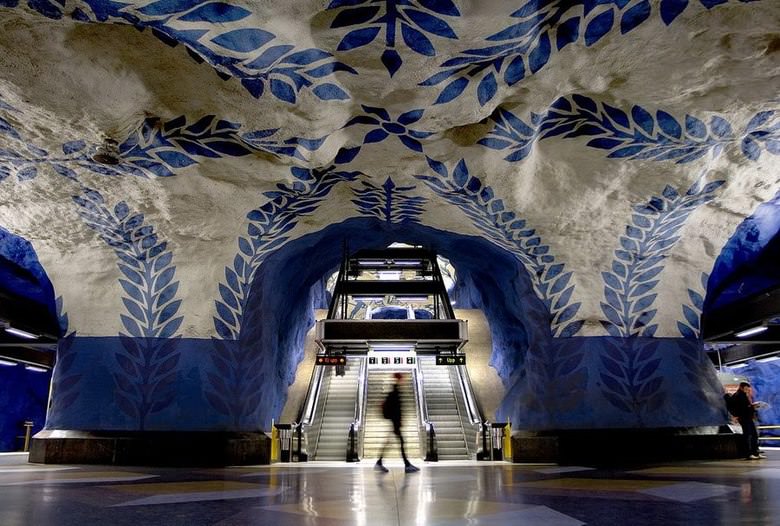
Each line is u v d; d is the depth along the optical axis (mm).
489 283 14352
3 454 15961
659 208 9086
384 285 20078
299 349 16719
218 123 7051
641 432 10039
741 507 3635
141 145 7422
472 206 9562
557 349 10727
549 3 4961
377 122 7129
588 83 6230
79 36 5383
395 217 10766
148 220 9266
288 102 6445
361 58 5660
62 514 3469
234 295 10492
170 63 5887
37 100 6289
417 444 16109
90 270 10062
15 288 11195
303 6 4820
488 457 14320
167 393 9906
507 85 6199
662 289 10547
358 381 18047
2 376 20141
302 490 5129
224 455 9547
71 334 10188
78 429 9609
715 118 6945
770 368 19719
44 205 8773
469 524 3047
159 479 6352
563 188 8703
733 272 10820
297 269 12859
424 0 4836
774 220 9375
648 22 5266
